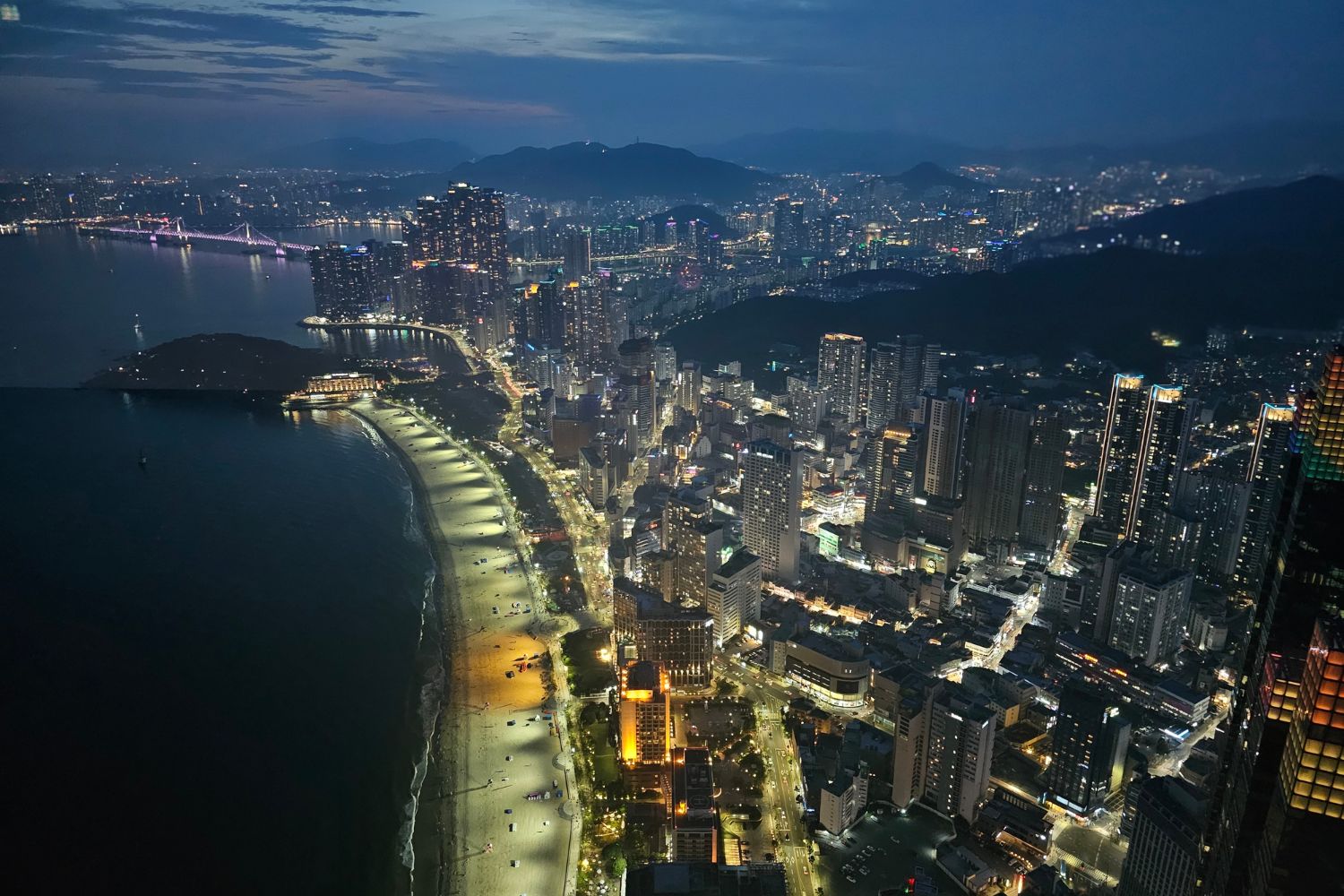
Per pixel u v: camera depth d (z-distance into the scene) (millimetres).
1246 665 164625
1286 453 168875
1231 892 133250
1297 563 149500
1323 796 97438
